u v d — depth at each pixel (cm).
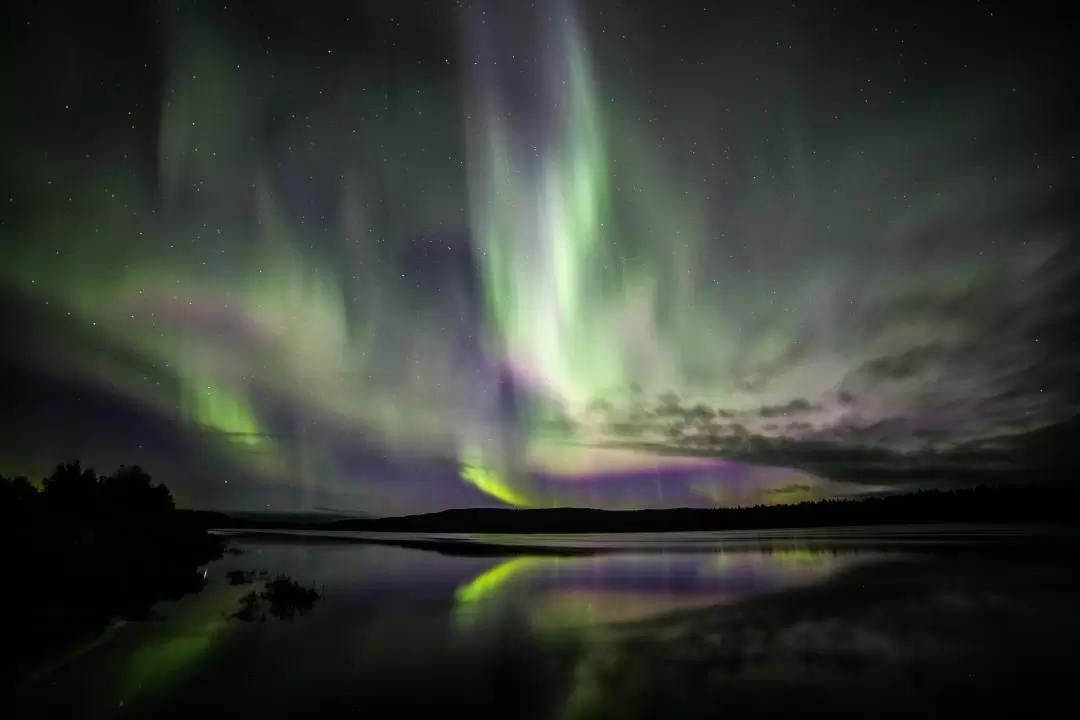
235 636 1606
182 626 1723
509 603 2162
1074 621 1734
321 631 1669
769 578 2836
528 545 6047
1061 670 1252
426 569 3366
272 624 1764
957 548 4197
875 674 1234
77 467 3888
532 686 1162
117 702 1088
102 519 3516
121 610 1956
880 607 1998
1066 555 3506
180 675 1242
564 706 1050
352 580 2842
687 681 1191
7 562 2144
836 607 2017
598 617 1875
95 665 1318
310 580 2841
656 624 1764
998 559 3362
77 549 2398
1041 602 2039
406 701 1077
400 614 1930
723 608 2033
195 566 3362
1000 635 1574
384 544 6009
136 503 4706
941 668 1273
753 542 5981
